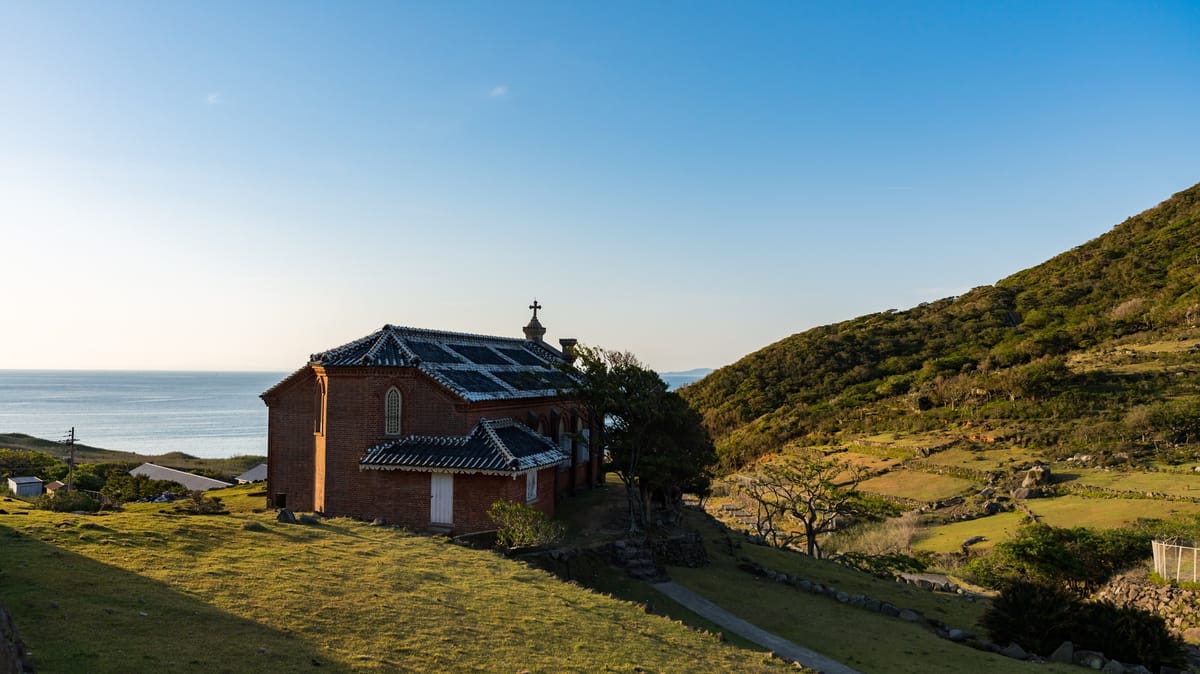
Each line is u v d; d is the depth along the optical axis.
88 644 12.92
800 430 121.88
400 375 36.78
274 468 40.62
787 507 66.69
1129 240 176.88
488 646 16.97
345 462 36.41
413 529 34.34
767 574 38.94
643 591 31.45
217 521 25.91
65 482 75.75
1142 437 78.94
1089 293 155.50
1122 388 93.75
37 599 14.69
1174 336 113.38
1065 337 124.50
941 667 26.17
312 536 25.73
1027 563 50.16
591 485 52.06
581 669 16.56
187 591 17.06
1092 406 90.69
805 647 26.91
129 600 15.67
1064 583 49.91
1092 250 184.00
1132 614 31.08
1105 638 30.34
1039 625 31.28
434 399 36.97
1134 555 49.31
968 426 98.50
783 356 165.88
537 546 30.62
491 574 24.17
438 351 42.88
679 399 41.44
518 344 56.84
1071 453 81.12
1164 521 55.69
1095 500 66.50
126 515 25.58
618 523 39.59
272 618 16.20
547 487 38.94
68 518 22.95
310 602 17.81
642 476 38.50
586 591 24.66
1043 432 87.38
